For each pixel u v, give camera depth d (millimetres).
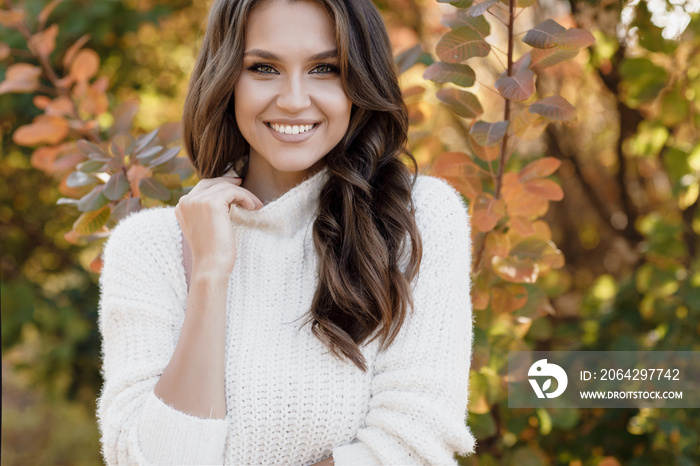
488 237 1986
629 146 3297
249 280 1518
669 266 2830
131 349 1449
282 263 1515
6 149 4184
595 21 2715
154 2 3912
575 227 3805
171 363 1373
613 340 2805
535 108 1720
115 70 4137
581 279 3748
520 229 1950
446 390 1376
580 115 3496
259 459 1399
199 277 1396
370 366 1432
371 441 1334
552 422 2506
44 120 2439
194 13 4129
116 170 2016
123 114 2367
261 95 1444
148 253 1525
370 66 1510
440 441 1333
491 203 1891
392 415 1346
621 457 2727
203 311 1378
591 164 3746
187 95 1629
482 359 2125
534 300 2113
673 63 2576
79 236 2098
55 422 5195
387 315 1409
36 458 4863
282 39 1410
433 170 1926
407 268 1449
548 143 3459
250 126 1478
